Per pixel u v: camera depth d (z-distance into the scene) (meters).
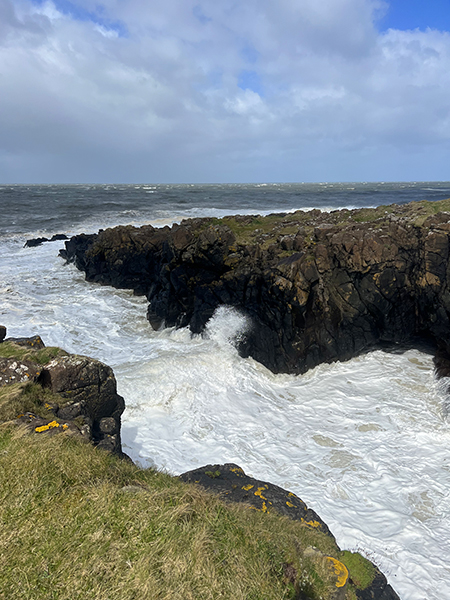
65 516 4.53
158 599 3.60
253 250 18.30
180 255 19.62
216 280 18.78
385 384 14.57
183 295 19.95
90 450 6.24
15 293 25.16
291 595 4.16
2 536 4.09
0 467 5.20
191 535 4.51
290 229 21.89
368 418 12.69
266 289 16.50
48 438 6.23
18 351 9.32
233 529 4.92
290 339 15.88
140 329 20.44
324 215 26.11
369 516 8.76
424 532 8.28
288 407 13.66
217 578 3.97
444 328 15.76
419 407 13.09
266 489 7.53
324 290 16.17
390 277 16.22
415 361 15.95
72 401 8.29
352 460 10.72
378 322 16.88
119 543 4.20
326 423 12.58
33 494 4.78
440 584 7.08
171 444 11.36
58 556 3.94
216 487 7.50
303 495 9.40
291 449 11.27
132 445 11.20
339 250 16.41
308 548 5.12
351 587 5.52
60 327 19.81
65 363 8.76
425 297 16.06
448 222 15.47
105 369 9.23
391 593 5.76
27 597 3.51
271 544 4.86
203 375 14.97
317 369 16.06
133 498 5.07
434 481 9.83
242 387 14.72
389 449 11.14
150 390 13.77
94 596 3.57
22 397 7.55
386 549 7.84
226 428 12.26
